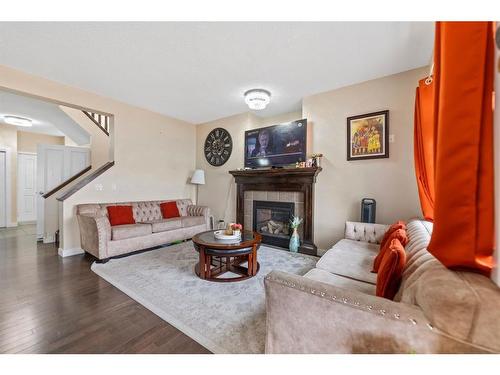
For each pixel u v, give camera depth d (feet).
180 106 13.75
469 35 2.66
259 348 4.81
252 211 14.19
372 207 9.43
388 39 7.15
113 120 12.87
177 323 5.65
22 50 7.86
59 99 10.45
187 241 13.87
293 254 11.30
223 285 7.77
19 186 20.54
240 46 7.59
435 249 2.99
